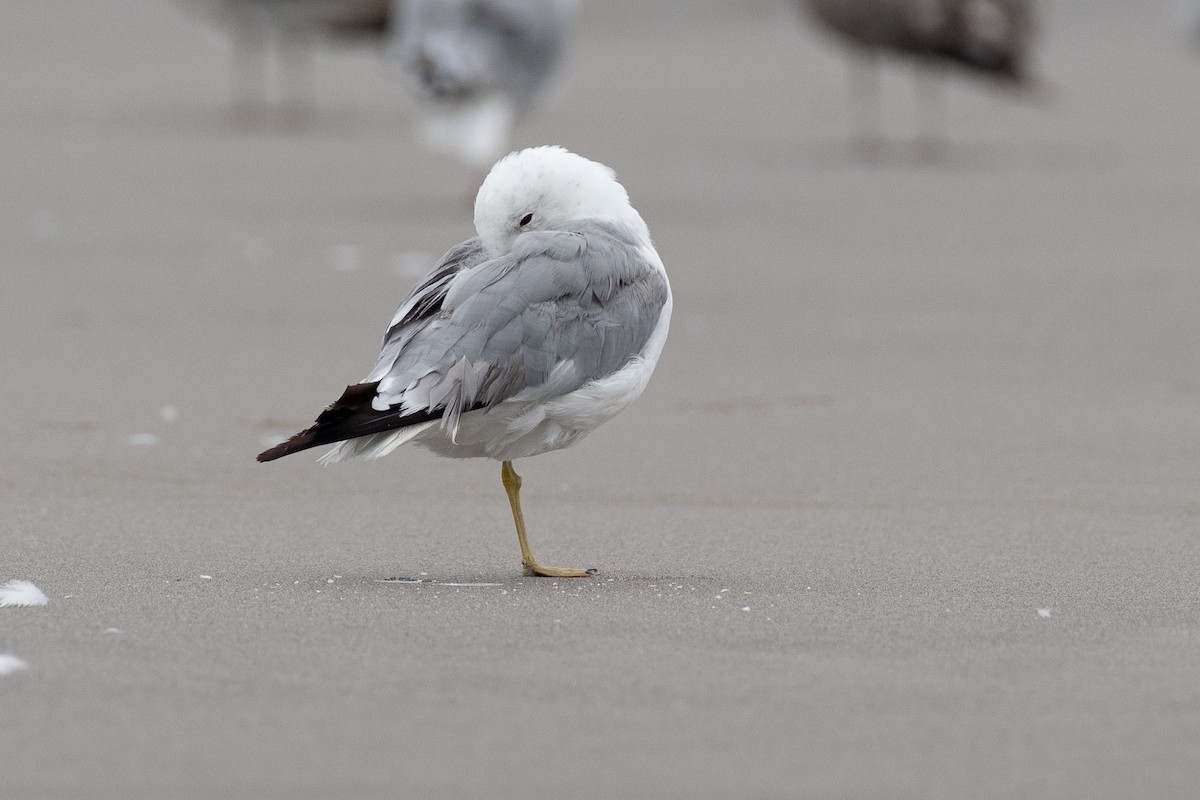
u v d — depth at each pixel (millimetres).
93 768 6781
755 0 58719
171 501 11719
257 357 16500
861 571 10117
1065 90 41906
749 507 11758
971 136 35219
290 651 8258
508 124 26047
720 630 8734
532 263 9797
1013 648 8477
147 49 49406
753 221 24891
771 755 6988
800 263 21703
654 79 43688
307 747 7004
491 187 10266
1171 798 6645
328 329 17797
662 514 11555
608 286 9891
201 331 17656
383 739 7102
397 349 9531
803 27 54125
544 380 9578
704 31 53875
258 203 26266
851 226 24547
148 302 19047
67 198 26406
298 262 21484
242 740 7070
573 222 10320
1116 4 58875
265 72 45250
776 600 9383
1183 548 10711
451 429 9250
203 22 54312
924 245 22984
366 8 37875
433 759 6902
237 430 13781
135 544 10602
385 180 28984
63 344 16984
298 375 15766
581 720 7340
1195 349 17156
